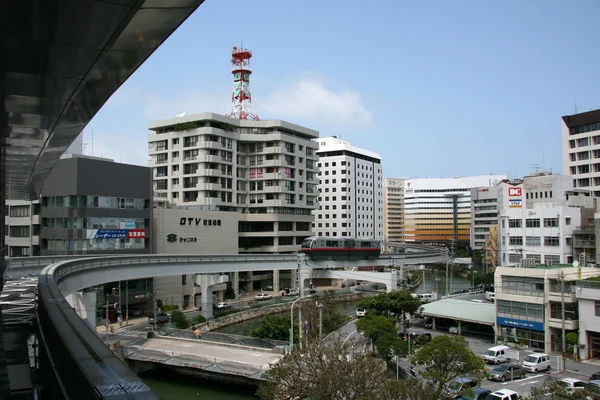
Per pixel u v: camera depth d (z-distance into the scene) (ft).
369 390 73.26
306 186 328.90
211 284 218.18
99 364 26.35
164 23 25.09
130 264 172.24
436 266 431.84
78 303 137.08
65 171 199.00
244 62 328.90
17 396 38.83
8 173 71.05
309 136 338.34
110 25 24.84
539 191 230.68
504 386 112.27
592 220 221.25
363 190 470.39
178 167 288.30
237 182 301.63
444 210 575.79
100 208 201.36
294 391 81.76
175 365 126.00
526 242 227.61
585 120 303.48
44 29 25.07
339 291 297.74
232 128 298.97
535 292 150.61
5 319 70.59
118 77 33.37
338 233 444.14
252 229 304.50
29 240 217.56
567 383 103.71
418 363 96.12
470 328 174.40
